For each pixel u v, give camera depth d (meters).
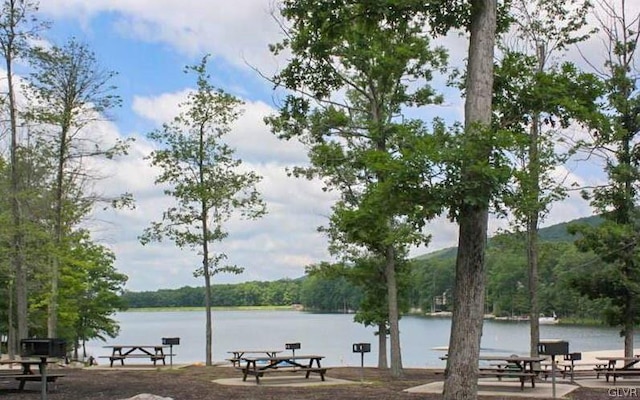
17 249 21.12
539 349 13.88
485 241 9.26
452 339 9.29
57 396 13.70
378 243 19.61
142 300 143.25
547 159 17.06
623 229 17.97
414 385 16.34
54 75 22.62
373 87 19.19
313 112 18.56
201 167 23.92
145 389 15.04
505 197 8.38
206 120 23.75
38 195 21.88
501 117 10.14
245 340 53.09
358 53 17.77
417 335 59.53
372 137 18.30
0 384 16.19
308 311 118.31
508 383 16.09
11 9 21.64
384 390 14.93
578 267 19.56
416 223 8.53
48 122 22.50
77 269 30.94
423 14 9.47
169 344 23.86
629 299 18.81
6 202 21.14
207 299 24.66
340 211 18.11
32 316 32.44
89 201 24.06
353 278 23.12
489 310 81.44
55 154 23.08
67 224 24.00
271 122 18.55
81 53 27.22
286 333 64.31
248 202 24.34
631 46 19.11
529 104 9.94
